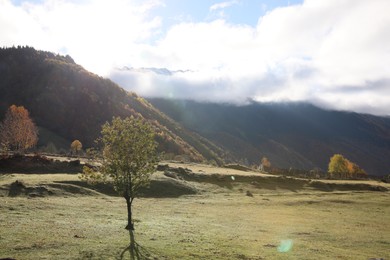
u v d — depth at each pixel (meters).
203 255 26.44
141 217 43.69
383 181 129.50
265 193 82.88
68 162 81.69
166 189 71.62
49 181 59.69
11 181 56.34
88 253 24.58
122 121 37.66
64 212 41.25
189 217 46.72
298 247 32.31
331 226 47.00
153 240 30.42
